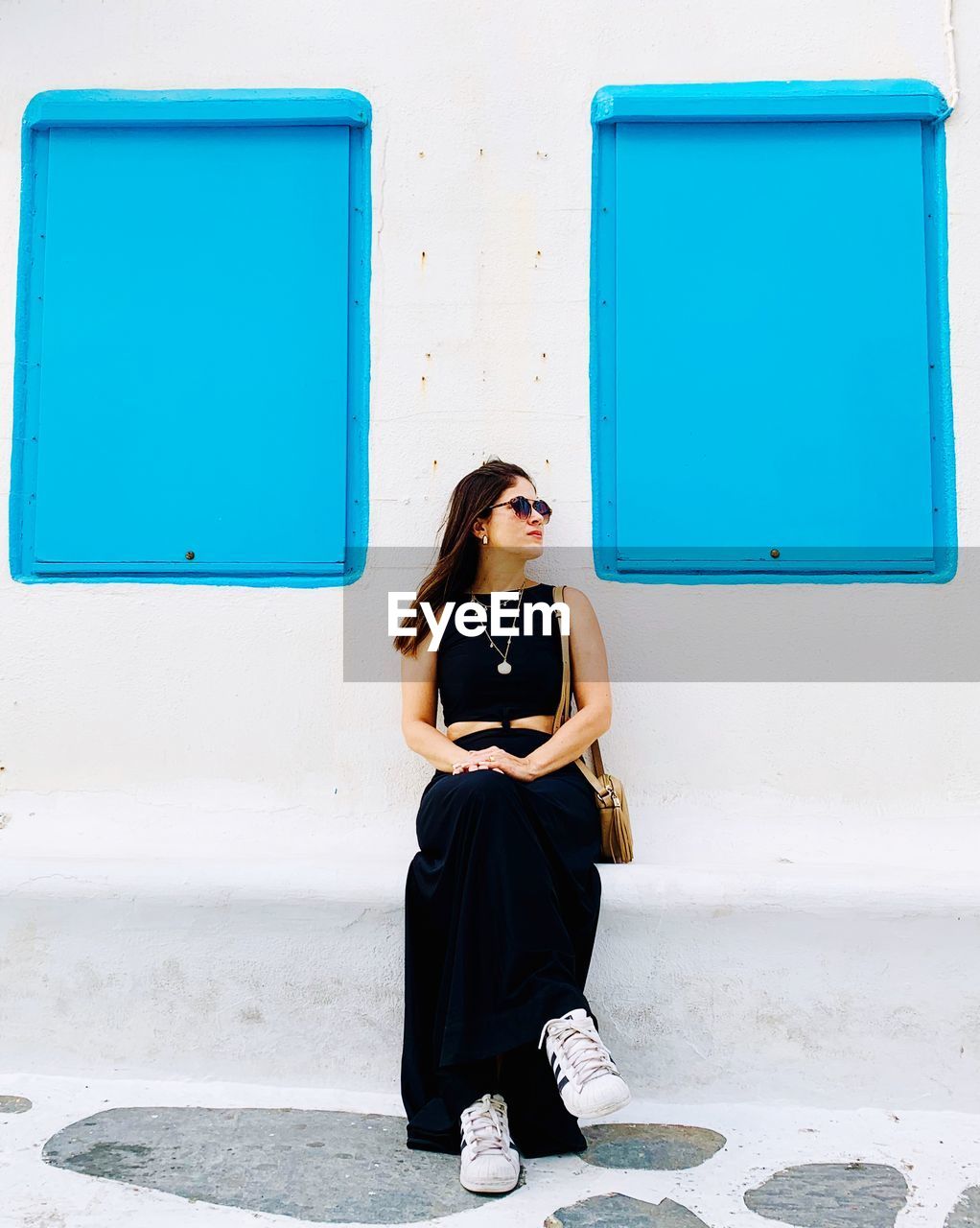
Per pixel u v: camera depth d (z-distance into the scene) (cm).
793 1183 214
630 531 298
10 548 304
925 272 301
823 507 297
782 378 299
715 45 305
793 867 268
